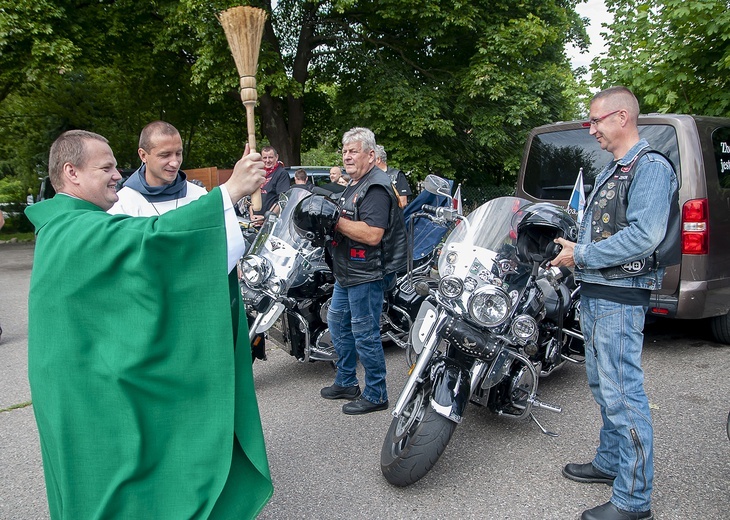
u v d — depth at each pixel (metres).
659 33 7.38
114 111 18.95
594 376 2.59
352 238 3.25
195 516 1.74
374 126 11.35
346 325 3.71
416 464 2.62
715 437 3.20
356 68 12.41
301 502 2.68
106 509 1.68
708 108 7.19
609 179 2.46
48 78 12.48
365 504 2.66
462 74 11.68
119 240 1.65
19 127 19.94
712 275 4.39
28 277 9.66
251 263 3.44
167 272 1.66
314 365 4.68
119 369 1.66
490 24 11.57
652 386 3.97
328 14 12.53
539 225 2.73
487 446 3.20
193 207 1.68
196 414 1.75
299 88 11.37
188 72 14.73
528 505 2.61
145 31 12.42
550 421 3.49
